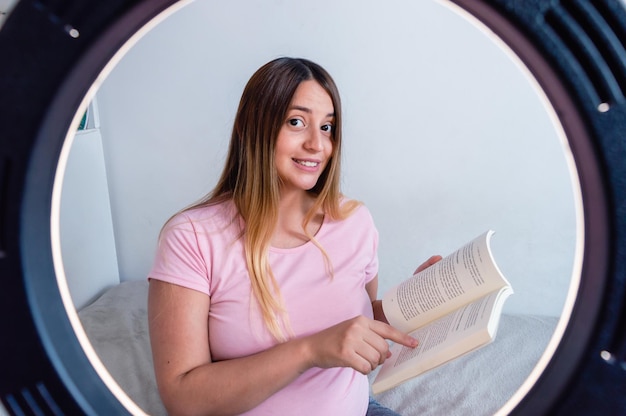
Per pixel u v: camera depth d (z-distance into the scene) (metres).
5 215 0.42
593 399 0.43
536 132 1.94
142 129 2.13
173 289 0.94
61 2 0.40
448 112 1.97
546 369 0.46
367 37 1.95
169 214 2.23
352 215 1.12
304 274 1.03
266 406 0.97
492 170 2.00
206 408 0.87
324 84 0.98
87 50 0.41
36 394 0.44
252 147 0.98
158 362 0.92
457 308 0.88
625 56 0.39
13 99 0.41
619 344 0.41
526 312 2.08
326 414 1.00
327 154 1.03
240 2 1.97
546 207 2.00
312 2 1.95
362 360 0.82
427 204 2.06
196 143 2.15
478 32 1.88
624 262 0.40
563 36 0.39
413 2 1.88
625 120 0.39
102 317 1.92
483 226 2.05
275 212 0.98
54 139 0.44
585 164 0.41
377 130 2.01
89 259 2.09
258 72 0.99
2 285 0.42
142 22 0.44
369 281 1.20
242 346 0.97
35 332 0.43
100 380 0.49
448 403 1.52
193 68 2.06
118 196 2.22
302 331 1.00
